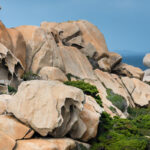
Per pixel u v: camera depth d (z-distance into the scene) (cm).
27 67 5803
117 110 5812
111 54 9044
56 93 3152
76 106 3238
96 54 8619
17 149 2631
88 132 3538
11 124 2925
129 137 3650
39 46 6128
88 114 3650
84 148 3356
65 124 3194
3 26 5291
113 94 6731
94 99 4828
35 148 2662
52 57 6288
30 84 3192
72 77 6650
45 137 3067
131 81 7956
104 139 3575
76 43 8375
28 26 6475
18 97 3158
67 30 8469
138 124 4622
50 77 5769
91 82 6812
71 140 3188
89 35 9025
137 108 7212
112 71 9044
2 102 3312
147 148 3384
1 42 5041
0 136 2583
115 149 3241
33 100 3092
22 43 5703
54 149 2762
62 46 7288
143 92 7762
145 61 12444
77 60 7162
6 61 4566
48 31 6662
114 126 3994
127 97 7269
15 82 4769
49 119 2984
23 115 3000
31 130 2977
